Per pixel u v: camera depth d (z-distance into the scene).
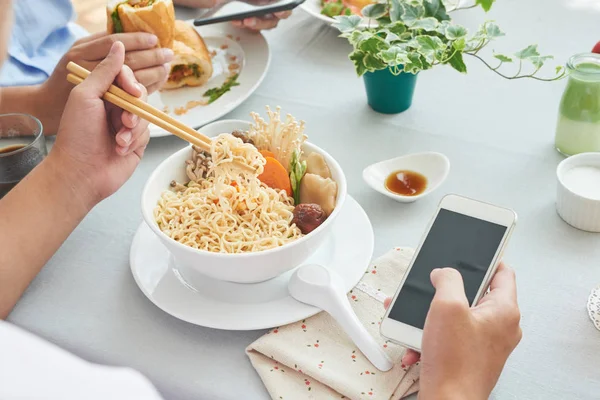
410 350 0.75
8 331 0.43
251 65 1.34
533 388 0.74
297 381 0.75
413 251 0.90
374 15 1.15
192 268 0.86
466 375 0.67
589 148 1.05
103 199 0.98
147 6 1.18
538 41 1.36
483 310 0.71
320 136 1.16
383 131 1.16
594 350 0.78
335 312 0.80
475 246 0.77
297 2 1.30
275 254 0.79
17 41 1.31
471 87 1.26
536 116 1.18
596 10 1.44
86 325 0.84
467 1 1.48
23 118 1.03
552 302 0.84
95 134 0.91
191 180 0.95
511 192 1.02
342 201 0.86
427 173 1.04
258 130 0.97
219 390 0.76
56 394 0.42
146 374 0.78
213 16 1.32
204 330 0.83
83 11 1.76
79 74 0.92
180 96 1.28
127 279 0.90
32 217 0.88
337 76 1.32
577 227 0.94
